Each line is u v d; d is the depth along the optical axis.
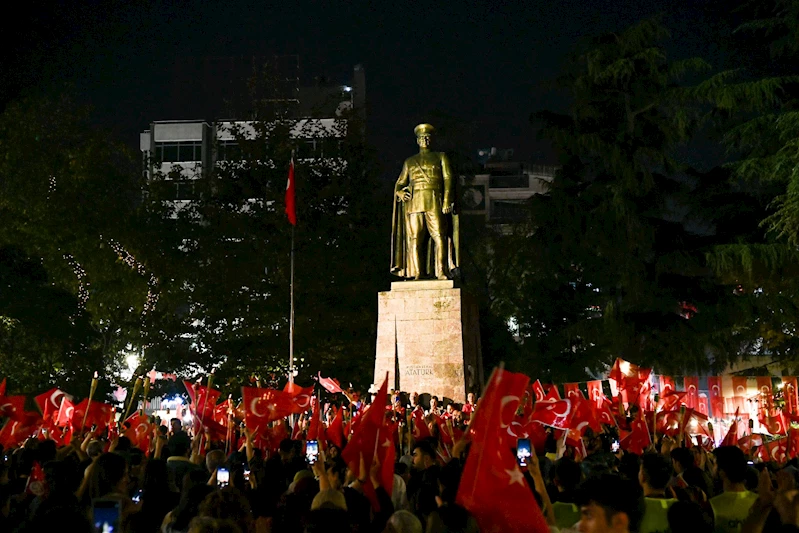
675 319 43.75
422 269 30.03
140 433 16.58
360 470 8.94
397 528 6.66
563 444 12.95
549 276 48.72
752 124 36.66
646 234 44.50
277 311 38.03
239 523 6.71
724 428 23.25
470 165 56.41
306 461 11.92
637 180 44.66
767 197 42.06
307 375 38.19
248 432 12.77
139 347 42.59
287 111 42.06
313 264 38.22
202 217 42.12
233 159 41.03
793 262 39.06
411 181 30.05
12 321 36.69
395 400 25.06
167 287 41.22
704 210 44.66
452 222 30.30
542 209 47.81
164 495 8.78
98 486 8.80
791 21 36.50
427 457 11.28
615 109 46.75
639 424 16.20
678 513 6.86
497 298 58.50
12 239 39.28
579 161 48.41
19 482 10.54
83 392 38.16
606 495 6.04
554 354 47.16
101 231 41.41
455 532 6.32
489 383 6.76
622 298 45.97
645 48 45.03
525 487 6.45
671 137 45.00
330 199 40.16
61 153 41.16
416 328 28.81
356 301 38.81
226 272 38.50
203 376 39.06
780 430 20.67
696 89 39.34
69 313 38.84
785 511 6.35
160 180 42.81
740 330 42.38
